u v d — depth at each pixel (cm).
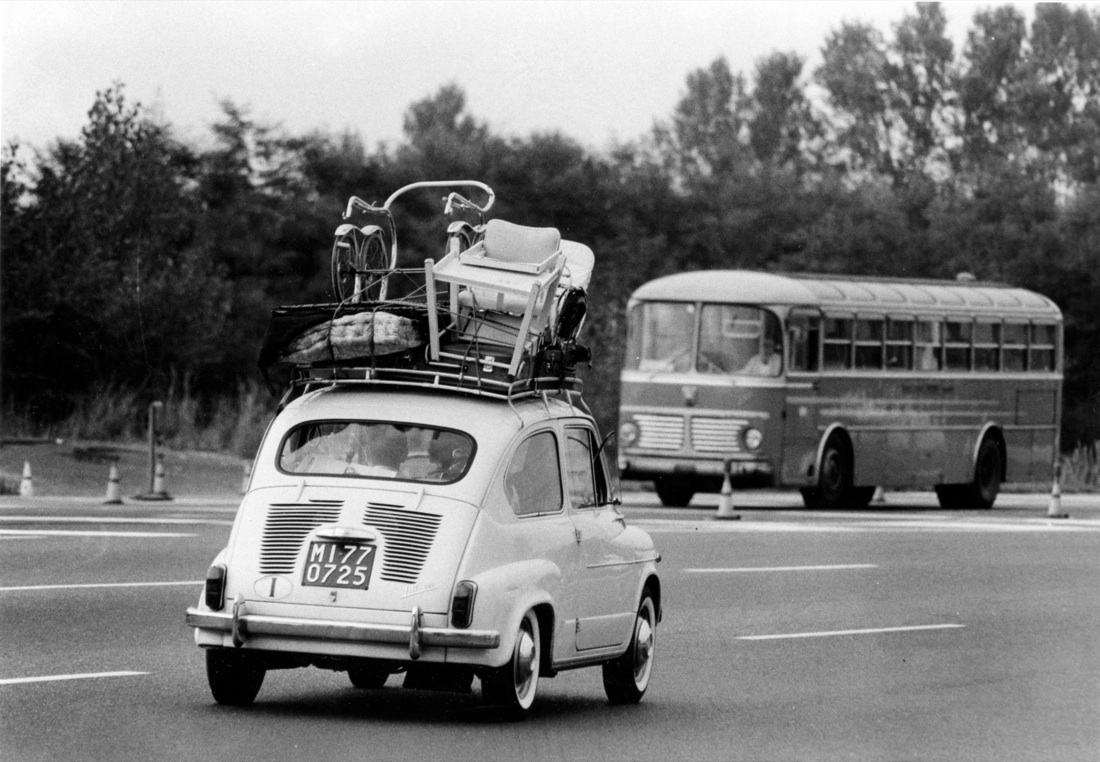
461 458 1278
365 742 1184
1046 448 4859
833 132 10056
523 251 1382
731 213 7975
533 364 1370
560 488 1366
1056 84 9956
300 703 1379
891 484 4331
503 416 1314
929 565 2828
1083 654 1869
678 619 2097
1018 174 8538
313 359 1334
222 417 5138
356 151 7169
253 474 1289
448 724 1286
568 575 1333
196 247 5644
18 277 5119
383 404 1312
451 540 1230
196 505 3541
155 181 5391
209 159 6850
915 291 4484
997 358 4675
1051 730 1374
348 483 1263
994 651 1884
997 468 4675
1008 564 2880
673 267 7400
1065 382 8088
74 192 5294
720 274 4153
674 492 4253
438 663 1203
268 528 1251
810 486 4119
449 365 1340
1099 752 1275
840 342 4188
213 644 1235
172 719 1253
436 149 7375
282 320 1342
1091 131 9806
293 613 1219
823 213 8275
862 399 4241
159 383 5381
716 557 2831
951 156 9900
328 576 1223
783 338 4047
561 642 1323
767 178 8306
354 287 1423
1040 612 2258
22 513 3119
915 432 4394
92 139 5347
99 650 1622
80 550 2511
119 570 2288
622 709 1430
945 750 1266
